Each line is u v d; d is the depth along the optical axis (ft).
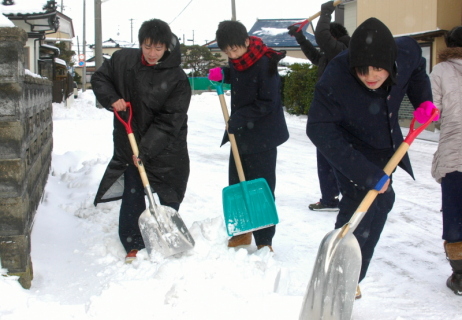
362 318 9.48
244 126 12.40
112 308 8.67
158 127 11.46
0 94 9.05
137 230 11.84
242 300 9.06
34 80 11.99
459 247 10.54
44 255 11.57
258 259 11.03
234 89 12.21
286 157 28.32
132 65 11.41
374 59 8.01
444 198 10.84
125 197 11.87
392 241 14.07
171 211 11.41
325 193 16.93
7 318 8.30
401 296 10.54
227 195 12.35
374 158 9.47
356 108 8.81
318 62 16.99
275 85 11.72
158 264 10.75
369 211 9.36
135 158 11.14
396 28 45.29
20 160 9.25
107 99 11.26
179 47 11.52
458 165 10.55
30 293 9.50
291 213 16.79
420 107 9.16
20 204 9.36
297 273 11.63
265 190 12.34
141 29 10.85
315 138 8.84
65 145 31.65
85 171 19.22
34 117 12.94
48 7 53.57
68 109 59.93
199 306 8.87
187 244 11.17
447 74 10.81
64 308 8.70
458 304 10.18
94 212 14.96
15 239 9.42
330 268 7.93
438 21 40.52
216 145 32.83
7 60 9.00
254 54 11.53
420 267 12.23
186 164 12.39
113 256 11.98
